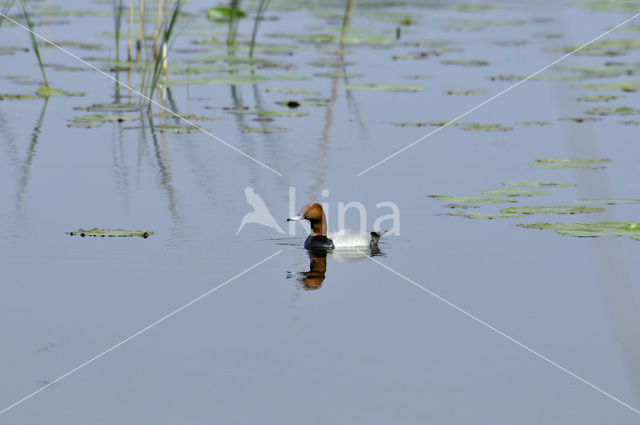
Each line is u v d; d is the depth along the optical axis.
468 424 17.08
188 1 84.88
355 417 17.27
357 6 89.00
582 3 87.25
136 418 17.11
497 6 91.50
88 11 76.75
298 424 16.84
